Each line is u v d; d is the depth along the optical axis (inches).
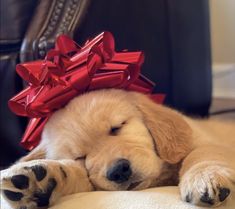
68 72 22.8
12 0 29.2
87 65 22.6
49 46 27.1
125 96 22.8
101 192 19.8
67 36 25.2
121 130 21.5
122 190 20.2
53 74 22.5
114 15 29.3
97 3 28.2
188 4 33.2
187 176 18.9
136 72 23.8
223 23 47.3
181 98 34.3
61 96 22.5
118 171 19.8
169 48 32.5
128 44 30.4
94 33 28.4
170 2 31.9
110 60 23.5
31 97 22.9
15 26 29.3
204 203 17.9
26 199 18.4
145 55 31.4
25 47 27.7
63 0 28.3
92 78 23.0
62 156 21.4
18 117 29.5
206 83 36.8
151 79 32.1
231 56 49.6
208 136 24.2
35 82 22.9
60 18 27.8
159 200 18.5
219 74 50.9
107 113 21.5
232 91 51.2
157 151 22.1
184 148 22.1
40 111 22.6
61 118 22.1
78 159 21.1
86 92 23.2
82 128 21.2
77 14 27.5
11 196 18.3
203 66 35.9
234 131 29.3
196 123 26.2
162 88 32.9
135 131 21.6
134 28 30.5
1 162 31.0
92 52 22.7
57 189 19.1
